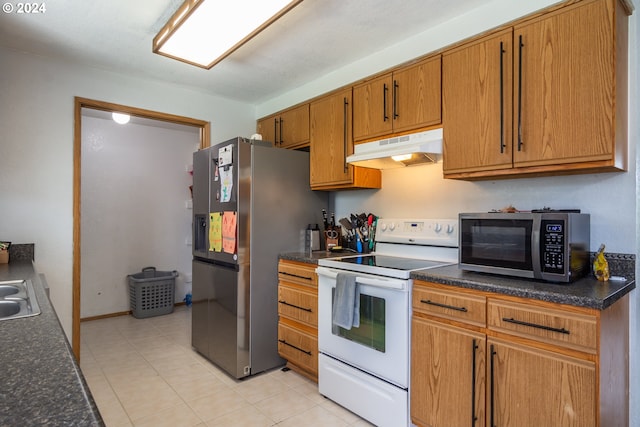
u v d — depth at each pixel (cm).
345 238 300
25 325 104
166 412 212
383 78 237
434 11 196
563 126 159
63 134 259
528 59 170
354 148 256
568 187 187
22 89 245
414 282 185
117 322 391
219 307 271
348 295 204
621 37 156
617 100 150
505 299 152
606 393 136
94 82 271
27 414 55
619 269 169
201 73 281
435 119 207
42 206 251
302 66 267
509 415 151
